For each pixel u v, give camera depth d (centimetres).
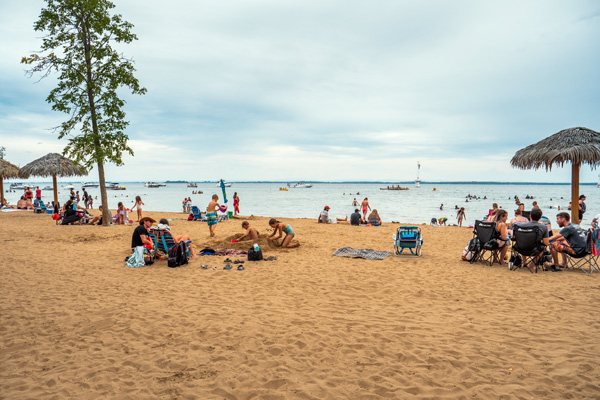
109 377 340
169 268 809
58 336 436
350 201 6203
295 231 1538
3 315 505
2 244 1141
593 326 457
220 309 534
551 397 300
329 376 340
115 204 5109
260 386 324
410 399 301
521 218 940
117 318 495
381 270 800
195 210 2033
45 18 1500
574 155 1054
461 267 828
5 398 303
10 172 2647
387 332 445
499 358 372
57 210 1886
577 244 759
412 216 3369
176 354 387
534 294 608
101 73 1606
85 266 829
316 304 562
